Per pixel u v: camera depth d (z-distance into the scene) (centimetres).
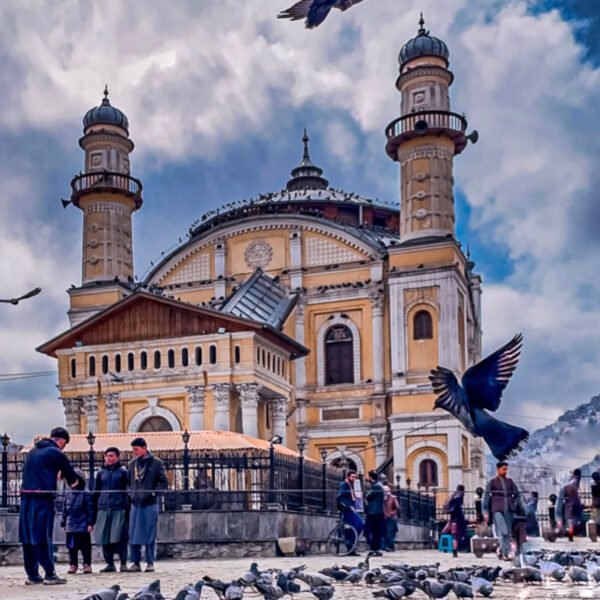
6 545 2383
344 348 6256
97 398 5147
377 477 2736
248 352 4869
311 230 6400
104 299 6312
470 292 6631
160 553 2470
